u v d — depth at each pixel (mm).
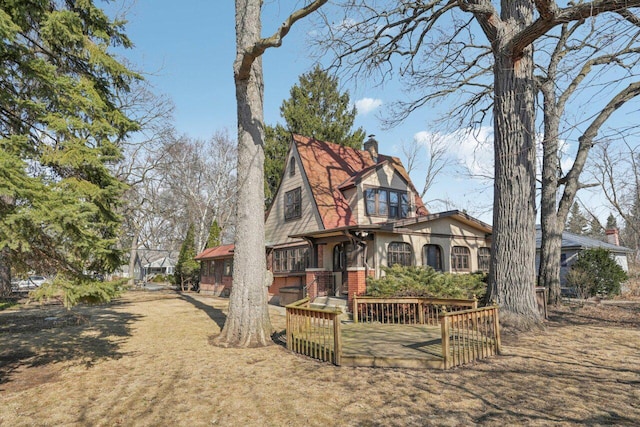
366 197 17109
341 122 27953
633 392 4887
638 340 7840
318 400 4867
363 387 5324
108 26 6957
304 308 7547
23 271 5695
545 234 13773
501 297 8945
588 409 4383
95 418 4426
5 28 4422
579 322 10281
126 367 6648
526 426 3977
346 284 15531
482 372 5895
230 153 36781
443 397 4855
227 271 24172
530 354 6852
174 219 38719
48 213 4445
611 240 27828
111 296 5957
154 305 17781
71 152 5586
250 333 8398
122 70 6766
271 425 4156
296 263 18375
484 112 12891
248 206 8883
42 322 12258
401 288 11195
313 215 17359
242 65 8516
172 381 5777
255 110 9164
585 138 13406
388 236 14570
